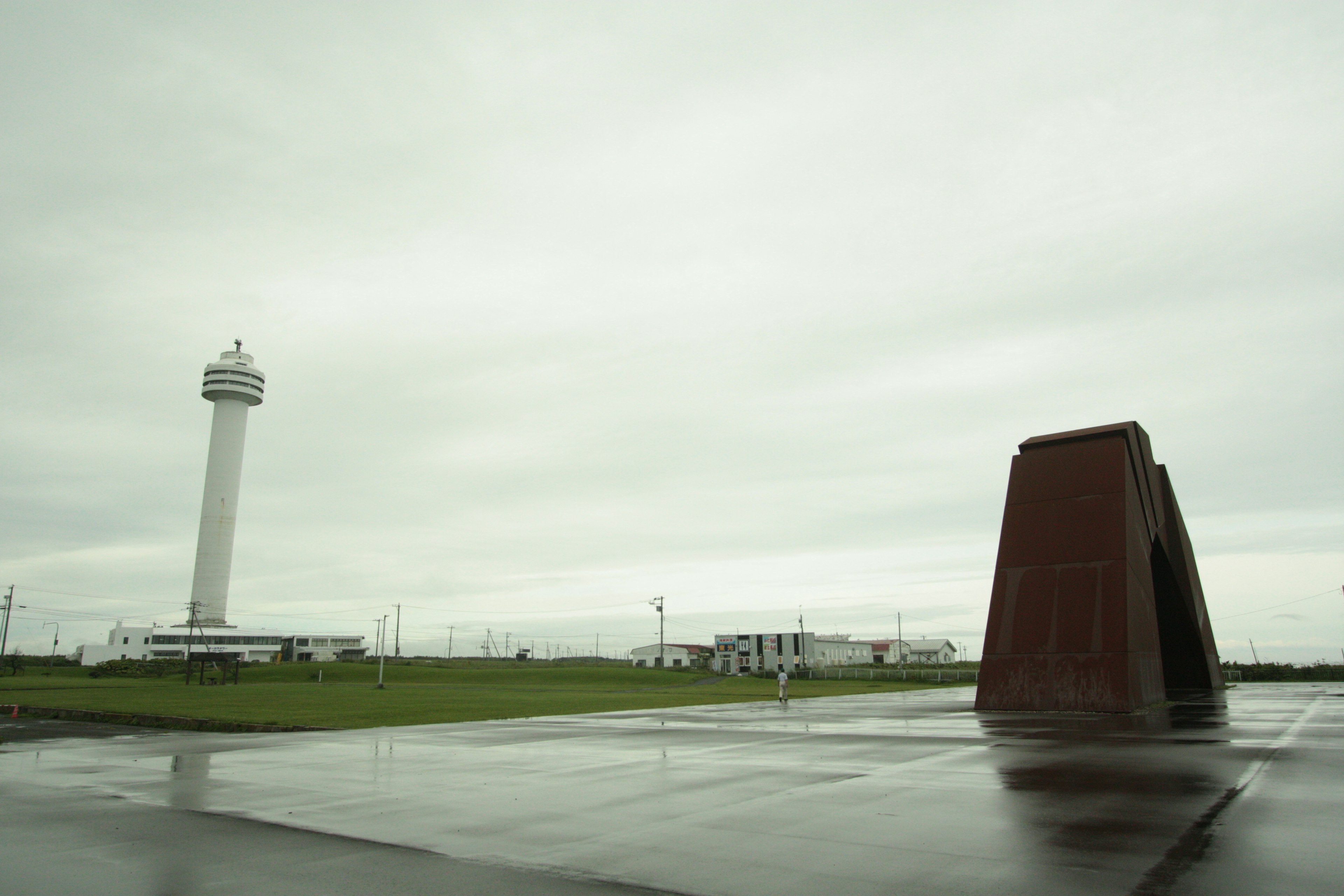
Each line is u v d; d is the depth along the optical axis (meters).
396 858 7.72
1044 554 29.80
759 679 95.69
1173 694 39.50
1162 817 9.15
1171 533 44.00
